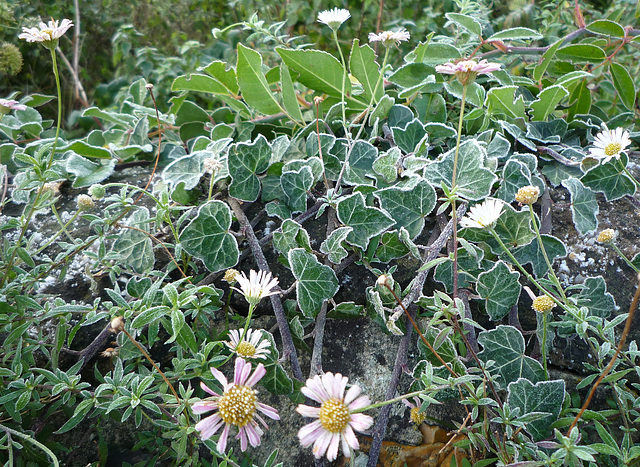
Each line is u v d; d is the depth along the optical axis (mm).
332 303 220
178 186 237
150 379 177
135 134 294
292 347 208
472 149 228
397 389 222
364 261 225
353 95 288
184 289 223
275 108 281
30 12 533
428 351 204
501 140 248
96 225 223
